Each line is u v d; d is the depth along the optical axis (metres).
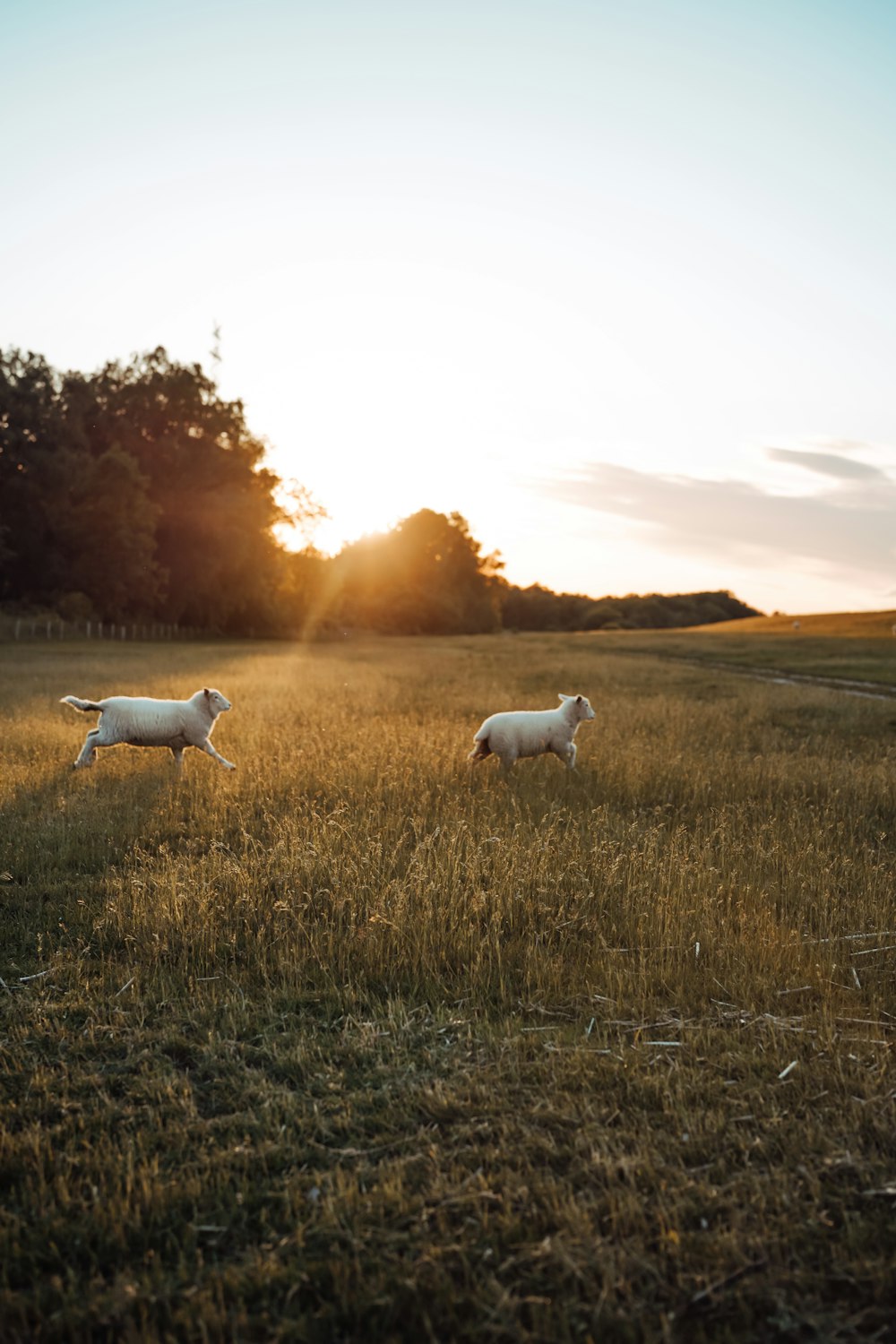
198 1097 4.41
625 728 16.69
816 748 14.91
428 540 141.50
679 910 6.45
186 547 75.69
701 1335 2.98
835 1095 4.31
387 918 6.20
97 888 7.11
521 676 32.00
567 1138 4.03
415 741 13.29
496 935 6.05
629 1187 3.66
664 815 9.93
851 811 10.09
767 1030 4.96
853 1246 3.35
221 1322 3.03
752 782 11.32
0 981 5.52
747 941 6.06
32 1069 4.59
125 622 68.62
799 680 34.25
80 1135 4.09
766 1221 3.49
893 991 5.51
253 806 9.66
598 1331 3.00
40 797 9.89
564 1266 3.24
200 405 78.81
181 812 9.42
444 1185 3.66
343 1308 3.09
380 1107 4.33
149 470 76.06
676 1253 3.30
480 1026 5.02
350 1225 3.49
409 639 92.88
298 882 6.91
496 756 12.55
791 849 8.19
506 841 7.94
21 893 7.04
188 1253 3.40
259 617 86.69
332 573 116.38
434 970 5.70
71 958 5.89
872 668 38.25
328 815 8.85
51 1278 3.25
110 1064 4.68
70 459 65.88
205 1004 5.30
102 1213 3.52
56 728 14.32
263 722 15.89
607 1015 5.21
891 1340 3.00
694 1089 4.36
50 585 65.69
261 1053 4.77
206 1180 3.73
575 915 6.40
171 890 6.59
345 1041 4.87
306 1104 4.32
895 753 14.70
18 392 65.88
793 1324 3.02
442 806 9.70
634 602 186.00
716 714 19.33
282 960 5.75
